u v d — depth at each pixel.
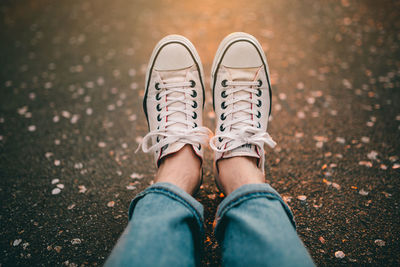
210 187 0.66
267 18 1.08
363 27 1.00
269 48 0.94
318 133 0.73
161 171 0.58
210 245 0.59
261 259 0.47
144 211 0.51
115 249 0.49
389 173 0.66
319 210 0.62
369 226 0.60
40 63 0.94
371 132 0.72
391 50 0.92
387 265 0.57
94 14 1.17
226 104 0.65
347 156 0.69
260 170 0.61
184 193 0.53
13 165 0.70
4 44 1.02
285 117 0.76
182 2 1.21
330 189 0.65
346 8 1.11
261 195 0.52
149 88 0.67
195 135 0.58
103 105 0.81
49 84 0.87
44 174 0.68
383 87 0.81
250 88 0.66
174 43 0.68
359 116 0.75
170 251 0.48
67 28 1.09
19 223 0.62
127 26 1.08
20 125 0.77
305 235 0.60
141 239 0.48
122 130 0.76
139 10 1.18
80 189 0.66
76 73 0.90
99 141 0.74
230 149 0.57
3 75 0.90
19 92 0.85
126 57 0.94
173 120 0.63
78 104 0.81
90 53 0.96
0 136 0.75
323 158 0.69
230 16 1.10
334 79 0.84
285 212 0.53
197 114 0.66
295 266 0.46
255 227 0.49
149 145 0.73
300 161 0.69
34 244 0.60
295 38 0.97
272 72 0.87
